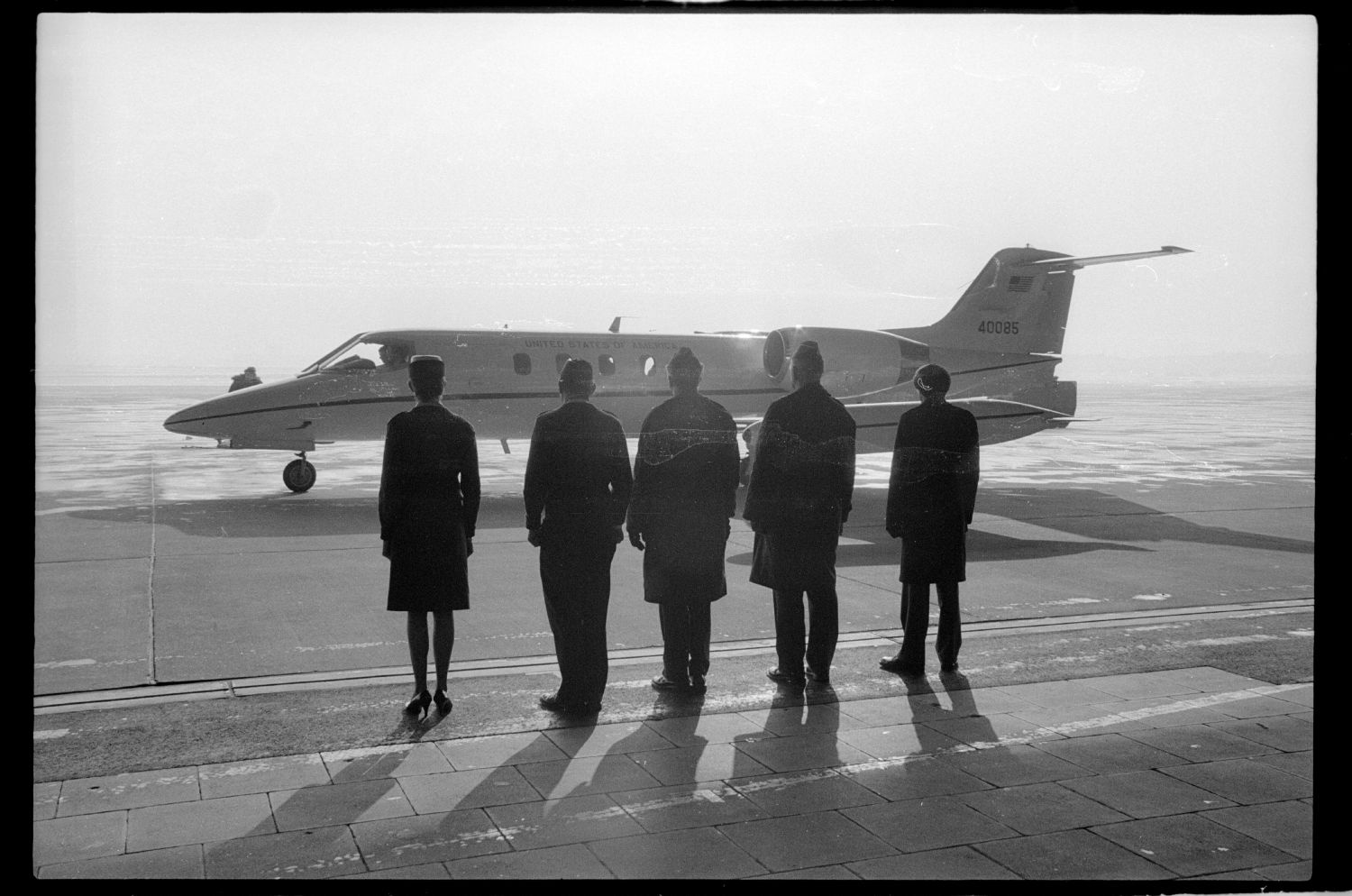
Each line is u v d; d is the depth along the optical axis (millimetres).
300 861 3605
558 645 5230
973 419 5895
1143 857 3654
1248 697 5570
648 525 5496
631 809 4059
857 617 7535
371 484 15969
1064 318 17531
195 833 3828
